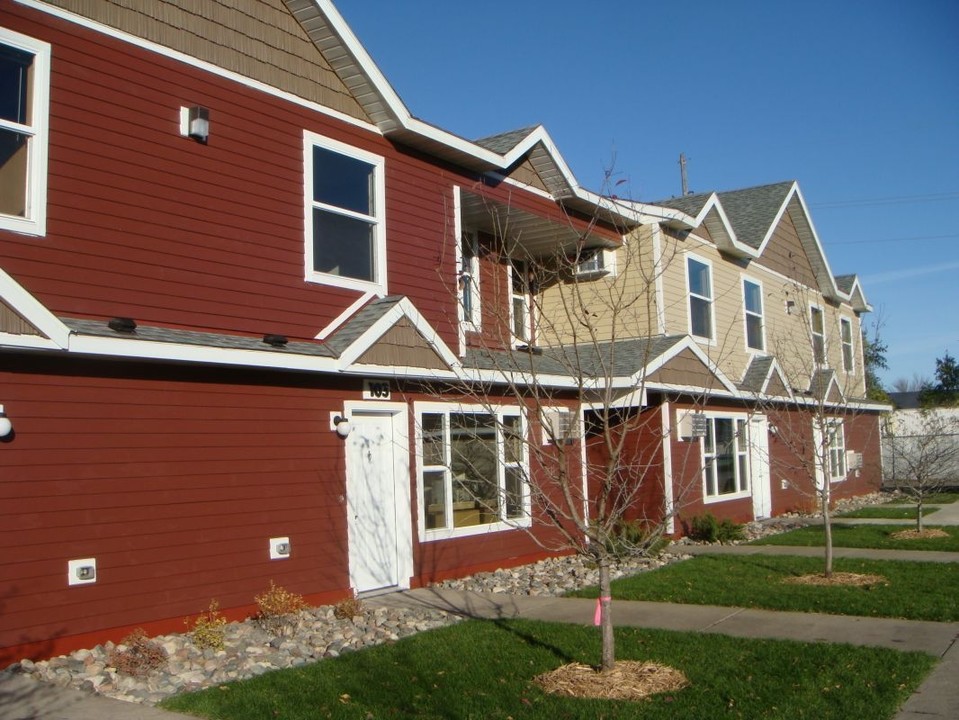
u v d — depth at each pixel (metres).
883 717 6.24
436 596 11.43
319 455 10.92
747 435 19.55
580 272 18.02
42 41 8.88
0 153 8.57
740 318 21.66
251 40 10.92
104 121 9.30
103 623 8.54
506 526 13.71
